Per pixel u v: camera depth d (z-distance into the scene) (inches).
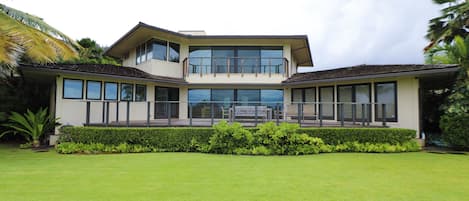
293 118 434.6
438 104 486.3
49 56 379.2
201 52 659.4
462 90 386.6
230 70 636.1
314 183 208.8
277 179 220.4
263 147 351.9
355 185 203.9
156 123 423.2
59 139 390.9
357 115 447.2
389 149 371.9
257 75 628.4
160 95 609.0
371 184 207.0
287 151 348.8
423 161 303.9
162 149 379.9
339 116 486.6
